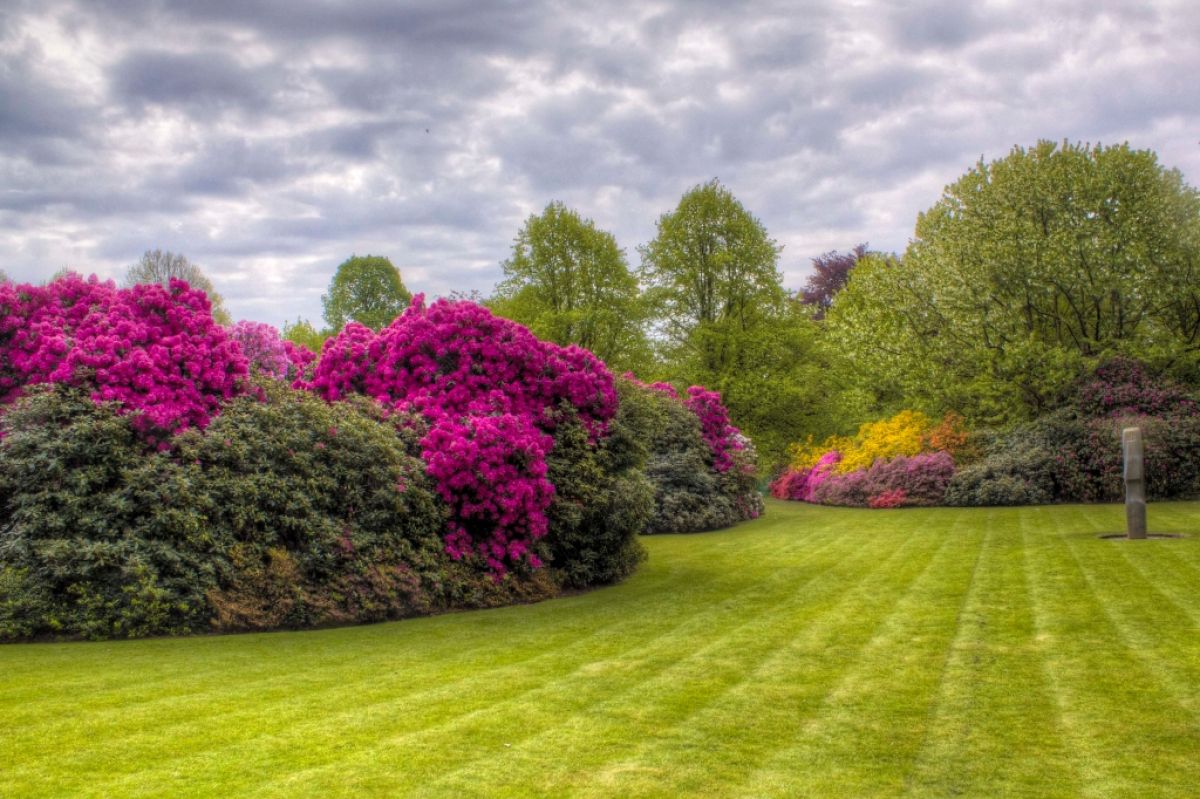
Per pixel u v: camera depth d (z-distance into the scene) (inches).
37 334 369.7
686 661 278.8
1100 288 850.1
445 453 392.2
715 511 764.6
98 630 300.4
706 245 1200.8
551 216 1210.6
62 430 322.0
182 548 319.6
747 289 1184.8
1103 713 214.8
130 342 358.9
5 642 292.5
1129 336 896.9
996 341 899.4
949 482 861.2
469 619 356.5
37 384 345.4
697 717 219.5
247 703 226.1
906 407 1076.5
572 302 1226.0
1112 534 548.4
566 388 461.4
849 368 1188.5
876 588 411.8
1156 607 330.6
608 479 459.8
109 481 326.0
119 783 170.7
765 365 1169.4
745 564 518.6
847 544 597.6
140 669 256.8
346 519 364.8
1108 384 847.7
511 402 446.3
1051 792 170.1
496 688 245.4
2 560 302.7
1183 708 216.2
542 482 410.3
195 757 186.2
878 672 260.8
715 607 378.0
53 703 220.5
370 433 383.9
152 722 208.2
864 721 215.3
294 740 198.5
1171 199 861.8
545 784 175.0
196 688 238.7
